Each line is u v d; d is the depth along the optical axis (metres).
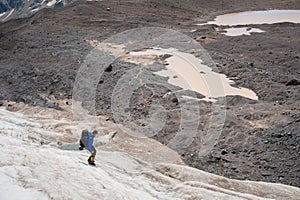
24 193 8.46
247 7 77.06
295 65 33.62
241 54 37.50
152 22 54.44
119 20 53.56
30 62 33.47
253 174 16.84
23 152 11.48
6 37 44.22
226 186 13.93
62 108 23.44
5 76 30.41
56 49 37.62
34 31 46.75
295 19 61.38
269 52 38.09
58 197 8.68
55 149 13.81
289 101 25.19
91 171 11.10
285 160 17.77
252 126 21.16
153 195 11.16
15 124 19.64
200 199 11.33
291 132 19.98
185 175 14.45
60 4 164.12
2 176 9.13
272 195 13.73
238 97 25.06
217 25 55.59
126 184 11.58
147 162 15.91
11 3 182.50
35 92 26.67
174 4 71.44
